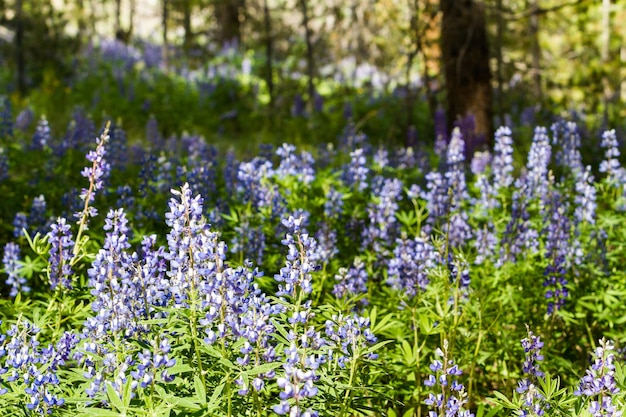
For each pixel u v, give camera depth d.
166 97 19.77
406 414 4.29
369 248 6.72
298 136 16.73
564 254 5.80
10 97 18.91
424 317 4.94
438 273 5.17
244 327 3.52
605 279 6.13
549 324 5.70
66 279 4.40
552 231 5.82
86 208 4.38
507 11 17.08
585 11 20.75
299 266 3.69
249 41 27.91
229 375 3.35
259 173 7.01
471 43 13.73
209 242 3.51
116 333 3.67
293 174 7.50
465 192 6.97
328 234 6.11
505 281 6.05
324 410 3.57
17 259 5.63
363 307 5.51
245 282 3.62
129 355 3.50
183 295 3.68
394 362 4.96
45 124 9.14
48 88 20.00
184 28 28.94
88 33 28.17
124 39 31.27
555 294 5.56
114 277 3.77
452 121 14.05
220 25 29.50
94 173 4.36
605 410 3.58
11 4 22.55
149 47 26.41
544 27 21.00
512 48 18.36
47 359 3.73
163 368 3.32
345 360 3.71
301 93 21.06
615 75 20.39
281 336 3.82
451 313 5.02
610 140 7.36
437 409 4.20
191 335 3.47
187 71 23.27
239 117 19.91
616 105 18.97
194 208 3.57
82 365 3.94
